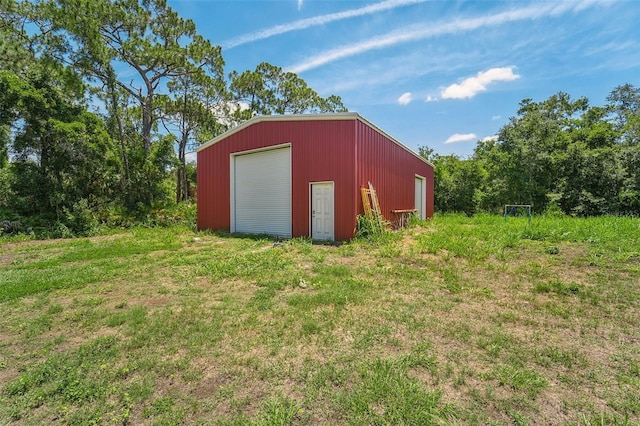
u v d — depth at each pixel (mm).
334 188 8500
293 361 2354
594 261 5129
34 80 12523
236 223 10922
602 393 1940
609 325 2938
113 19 14992
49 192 12820
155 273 5219
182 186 22891
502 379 2068
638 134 16312
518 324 2979
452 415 1740
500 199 17719
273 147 9586
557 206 15602
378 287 4160
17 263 6391
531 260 5484
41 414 1836
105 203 14852
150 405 1893
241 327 2971
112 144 14992
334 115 8461
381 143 10039
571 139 17219
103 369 2285
